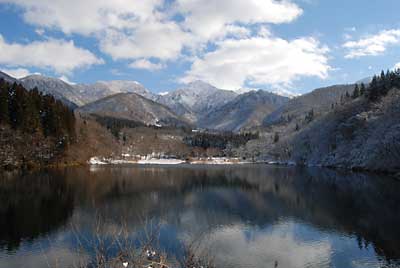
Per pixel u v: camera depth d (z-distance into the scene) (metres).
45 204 44.44
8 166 86.31
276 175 96.50
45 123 103.75
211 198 53.22
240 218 38.94
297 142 177.00
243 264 24.64
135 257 15.59
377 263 25.03
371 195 53.50
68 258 24.23
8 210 40.47
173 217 38.94
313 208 44.31
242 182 77.19
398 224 35.47
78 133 129.00
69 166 112.38
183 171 117.88
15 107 91.88
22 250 26.66
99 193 56.00
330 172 102.56
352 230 33.62
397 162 87.44
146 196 54.47
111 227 33.06
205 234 31.92
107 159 165.75
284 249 28.02
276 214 40.97
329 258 26.14
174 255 23.53
